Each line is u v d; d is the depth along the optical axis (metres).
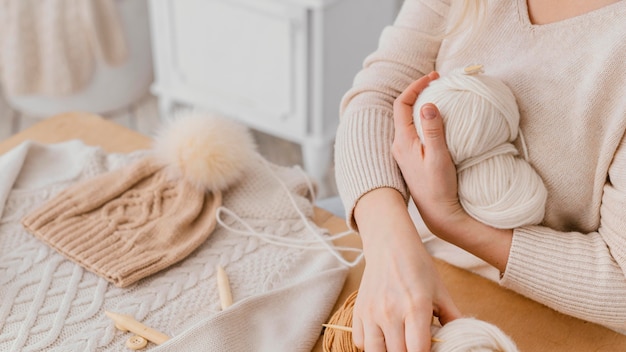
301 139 1.92
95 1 2.00
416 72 0.84
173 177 0.93
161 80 2.12
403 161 0.73
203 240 0.86
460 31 0.77
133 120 2.22
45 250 0.85
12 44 2.01
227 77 1.97
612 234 0.70
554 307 0.75
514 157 0.72
